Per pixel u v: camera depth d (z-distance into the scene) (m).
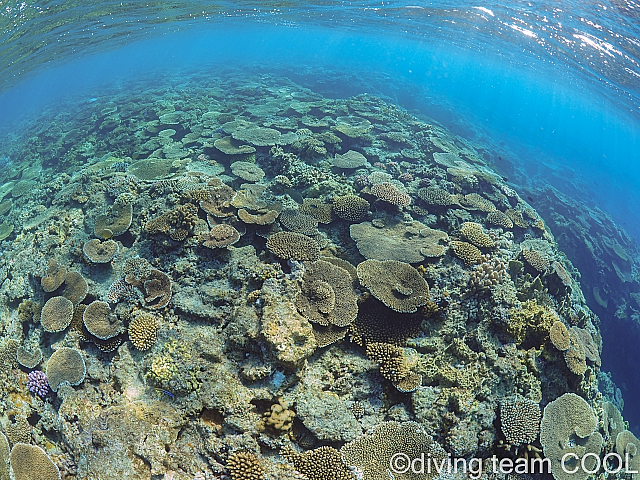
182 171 2.84
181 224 2.08
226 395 1.36
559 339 1.71
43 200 3.06
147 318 1.70
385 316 1.74
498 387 1.58
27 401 1.70
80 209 2.54
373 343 1.63
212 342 1.54
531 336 1.77
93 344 1.75
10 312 2.13
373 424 1.43
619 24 3.62
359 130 3.68
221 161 3.13
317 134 3.44
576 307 2.49
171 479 1.21
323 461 1.28
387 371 1.54
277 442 1.30
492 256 2.15
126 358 1.63
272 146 3.17
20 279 2.21
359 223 2.33
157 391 1.44
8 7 3.65
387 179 2.82
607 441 1.77
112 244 2.11
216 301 1.75
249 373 1.41
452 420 1.44
